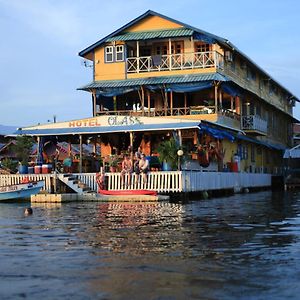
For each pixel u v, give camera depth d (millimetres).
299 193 34844
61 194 24922
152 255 9242
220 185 30375
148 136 33438
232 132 34625
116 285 7145
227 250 9750
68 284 7227
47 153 31719
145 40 35844
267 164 48562
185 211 18609
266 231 12570
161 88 34500
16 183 27391
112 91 35719
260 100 44562
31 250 9914
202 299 6469
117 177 26328
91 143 37000
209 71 34344
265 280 7363
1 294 6793
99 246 10297
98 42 36344
